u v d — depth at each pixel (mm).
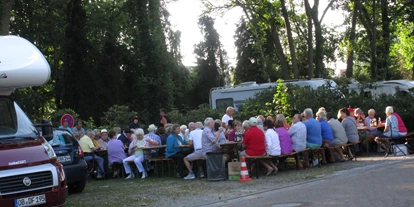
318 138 13977
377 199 8219
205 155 13156
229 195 10297
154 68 38656
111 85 36906
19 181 7457
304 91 18547
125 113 24312
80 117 32656
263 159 13102
